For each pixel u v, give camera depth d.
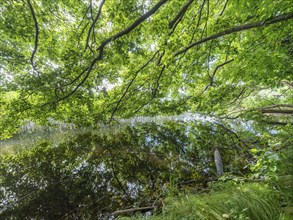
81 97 6.29
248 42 3.99
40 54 6.30
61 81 5.45
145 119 18.25
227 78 5.38
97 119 7.73
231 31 3.81
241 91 8.72
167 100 8.66
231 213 2.09
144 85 6.64
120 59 5.26
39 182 5.89
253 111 7.55
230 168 4.74
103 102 7.48
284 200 2.00
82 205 4.56
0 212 4.49
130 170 6.23
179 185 4.56
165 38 4.28
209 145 7.23
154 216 2.76
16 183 5.90
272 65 4.02
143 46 6.19
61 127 15.61
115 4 3.84
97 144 9.88
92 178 5.92
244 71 4.61
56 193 5.16
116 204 4.39
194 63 6.52
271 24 3.16
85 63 5.05
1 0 4.49
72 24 6.00
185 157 6.61
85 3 5.10
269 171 2.21
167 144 8.52
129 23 4.45
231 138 7.48
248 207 2.07
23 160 8.30
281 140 2.41
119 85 7.15
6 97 6.34
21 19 5.04
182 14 4.16
